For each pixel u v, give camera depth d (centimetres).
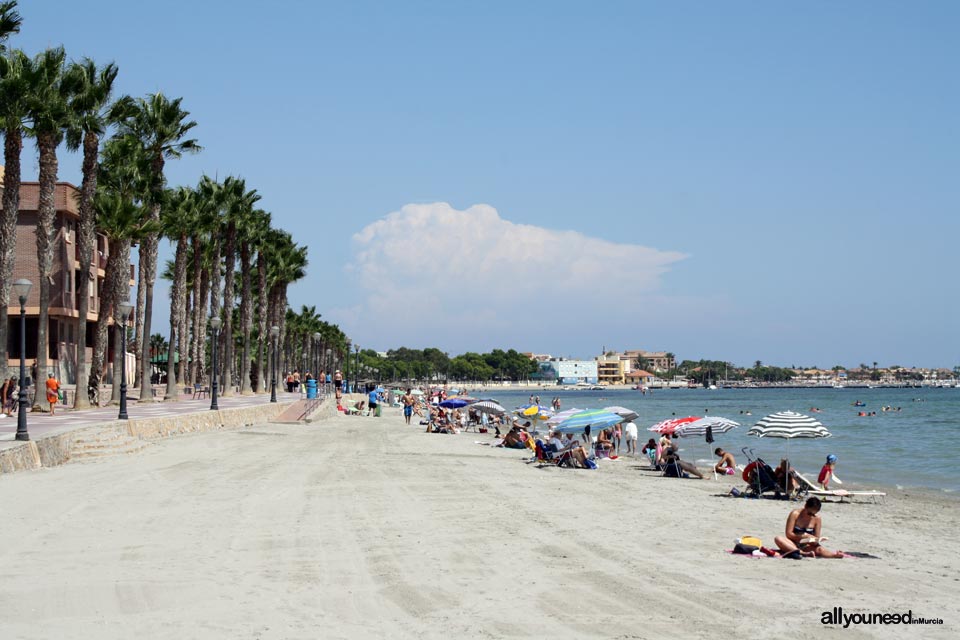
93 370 4419
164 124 4781
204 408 4266
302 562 1181
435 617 915
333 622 884
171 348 5353
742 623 923
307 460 2750
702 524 1692
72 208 5794
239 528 1438
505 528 1536
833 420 8069
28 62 3591
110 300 4488
